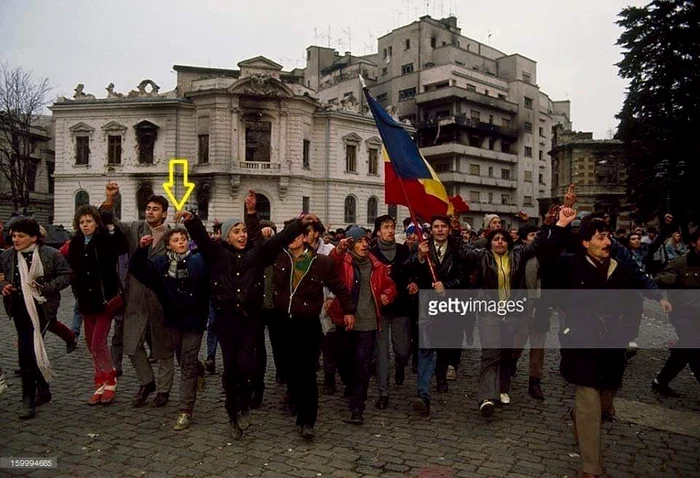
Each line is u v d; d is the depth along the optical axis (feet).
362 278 18.89
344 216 144.25
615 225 140.15
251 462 14.85
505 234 19.66
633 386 22.82
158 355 19.56
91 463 14.61
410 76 188.44
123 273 24.82
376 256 21.59
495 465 14.83
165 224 21.31
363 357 18.37
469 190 178.50
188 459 14.98
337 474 14.16
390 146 22.13
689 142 90.79
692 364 17.84
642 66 97.76
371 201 150.20
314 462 14.90
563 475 14.28
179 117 132.46
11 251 18.58
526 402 20.70
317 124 142.20
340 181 142.72
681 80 93.30
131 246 21.30
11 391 21.09
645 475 14.43
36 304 18.26
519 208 192.34
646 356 28.45
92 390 21.35
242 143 130.62
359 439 16.69
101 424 17.60
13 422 17.67
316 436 16.90
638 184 97.66
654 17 95.35
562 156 146.41
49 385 21.84
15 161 142.41
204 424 17.79
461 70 180.65
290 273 16.85
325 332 20.29
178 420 17.31
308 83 216.33
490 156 181.68
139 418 18.22
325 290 21.81
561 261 15.70
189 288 17.70
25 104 134.51
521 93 195.52
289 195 134.10
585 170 141.79
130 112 134.00
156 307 19.26
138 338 19.13
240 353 16.60
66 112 136.36
